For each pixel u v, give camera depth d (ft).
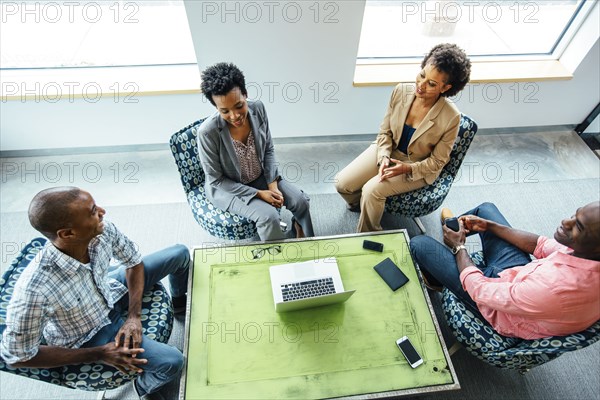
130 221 7.53
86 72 7.95
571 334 4.08
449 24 8.21
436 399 5.45
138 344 4.38
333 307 4.83
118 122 8.21
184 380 4.21
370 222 6.74
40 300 3.68
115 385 4.42
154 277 5.07
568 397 5.48
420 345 4.53
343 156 9.02
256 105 5.83
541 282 4.11
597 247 3.70
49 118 7.91
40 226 3.58
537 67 8.51
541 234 7.46
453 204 7.97
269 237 5.96
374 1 7.70
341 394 4.15
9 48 7.48
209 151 5.58
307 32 7.14
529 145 9.35
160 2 7.25
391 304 4.87
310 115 8.63
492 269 5.27
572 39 8.27
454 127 5.90
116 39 7.69
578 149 9.27
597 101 8.93
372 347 4.50
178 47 7.95
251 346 4.47
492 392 5.51
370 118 8.86
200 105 8.07
